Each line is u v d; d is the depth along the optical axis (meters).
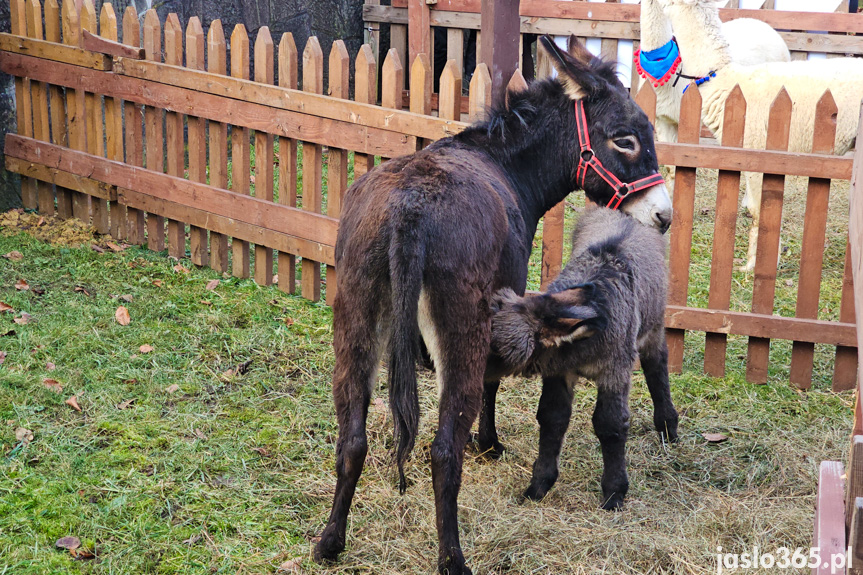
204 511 3.76
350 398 3.21
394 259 3.00
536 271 6.80
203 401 4.75
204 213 6.43
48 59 6.93
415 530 3.70
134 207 6.82
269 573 3.39
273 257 7.01
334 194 5.86
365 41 10.31
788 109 5.05
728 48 7.21
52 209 7.39
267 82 6.01
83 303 5.74
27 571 3.29
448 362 3.14
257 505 3.84
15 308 5.56
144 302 5.86
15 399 4.52
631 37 9.25
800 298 5.26
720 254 5.30
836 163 4.97
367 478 4.09
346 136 5.64
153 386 4.82
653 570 3.47
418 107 5.35
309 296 6.19
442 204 3.13
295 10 9.55
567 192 4.21
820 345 5.97
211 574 3.37
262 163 6.16
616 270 3.77
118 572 3.34
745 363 5.68
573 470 4.28
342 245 3.45
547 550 3.54
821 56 9.49
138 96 6.55
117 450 4.17
